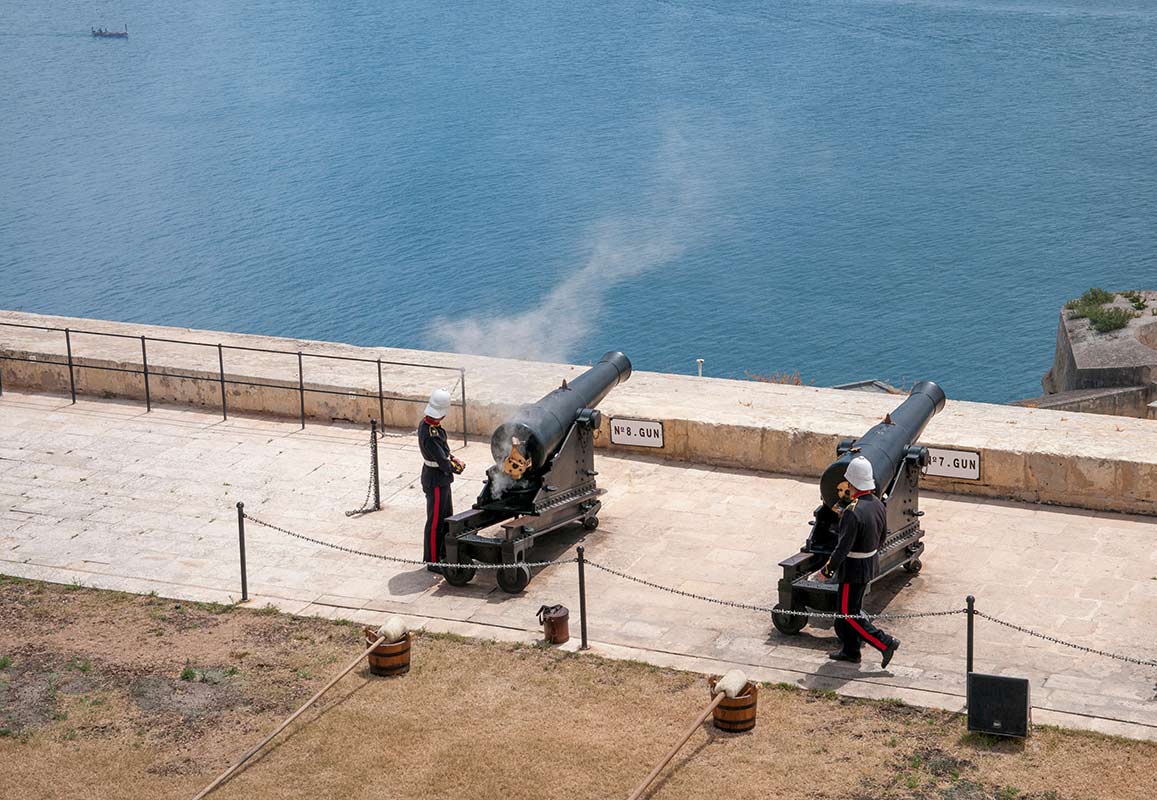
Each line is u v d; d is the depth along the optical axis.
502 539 12.12
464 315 88.50
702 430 15.34
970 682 9.23
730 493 14.55
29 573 12.69
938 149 127.31
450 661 10.72
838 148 129.88
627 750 9.27
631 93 158.00
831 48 179.25
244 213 113.62
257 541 13.47
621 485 14.88
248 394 17.50
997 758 8.98
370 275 97.06
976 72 160.62
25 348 18.72
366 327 86.62
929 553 12.83
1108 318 39.22
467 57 183.25
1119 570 12.23
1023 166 119.88
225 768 9.19
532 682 10.33
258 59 188.38
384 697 10.14
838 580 10.55
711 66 171.75
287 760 9.27
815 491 14.55
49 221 112.50
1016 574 12.23
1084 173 116.56
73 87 172.62
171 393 17.94
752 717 9.49
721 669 10.48
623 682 10.30
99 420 17.33
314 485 15.03
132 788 8.97
